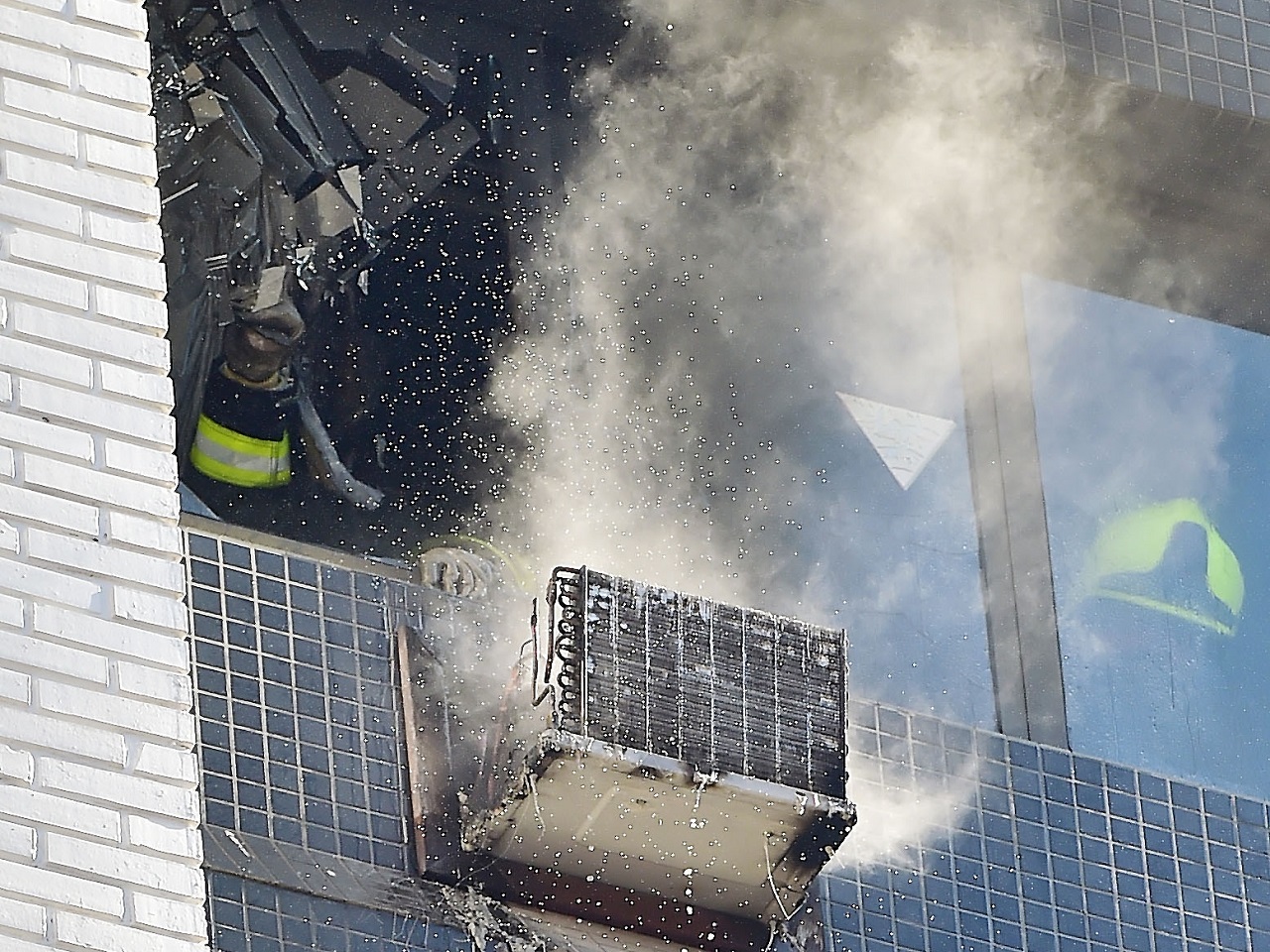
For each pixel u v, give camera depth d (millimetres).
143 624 14695
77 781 14133
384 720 24938
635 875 24875
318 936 23281
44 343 15125
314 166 31297
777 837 24828
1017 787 27766
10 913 13656
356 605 25609
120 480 14984
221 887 23031
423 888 24141
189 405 29469
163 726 14500
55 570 14570
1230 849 28312
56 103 15781
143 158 15953
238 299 30281
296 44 31750
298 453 29688
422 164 31781
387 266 31172
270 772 24062
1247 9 33969
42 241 15367
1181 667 30812
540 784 24047
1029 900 26891
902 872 26484
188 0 31453
